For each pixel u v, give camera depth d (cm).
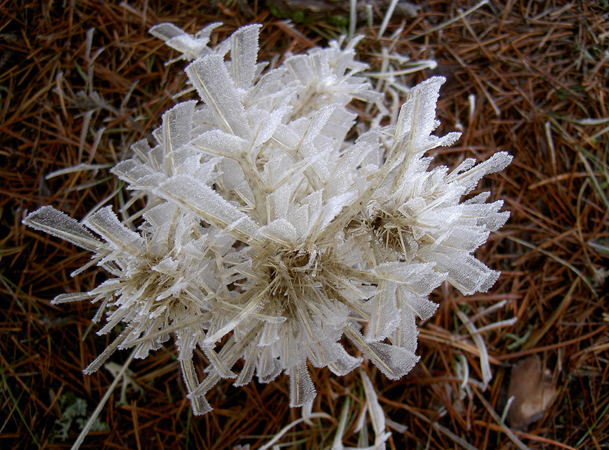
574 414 32
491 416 32
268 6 35
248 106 21
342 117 25
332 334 20
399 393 32
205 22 35
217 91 18
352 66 26
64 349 31
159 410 31
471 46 36
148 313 19
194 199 17
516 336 33
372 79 37
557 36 36
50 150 32
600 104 35
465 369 31
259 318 18
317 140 25
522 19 37
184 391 31
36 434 29
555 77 36
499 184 35
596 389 32
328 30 36
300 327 19
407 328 19
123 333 20
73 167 30
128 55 33
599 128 35
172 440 31
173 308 19
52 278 31
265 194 19
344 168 19
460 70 36
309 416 30
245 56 21
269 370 21
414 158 18
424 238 19
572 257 34
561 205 34
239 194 20
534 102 36
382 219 19
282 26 35
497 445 31
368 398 30
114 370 30
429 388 32
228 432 31
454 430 32
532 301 34
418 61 36
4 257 30
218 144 18
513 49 36
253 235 18
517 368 33
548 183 35
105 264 19
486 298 33
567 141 35
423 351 33
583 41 36
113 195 30
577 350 33
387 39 36
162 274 18
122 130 32
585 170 35
